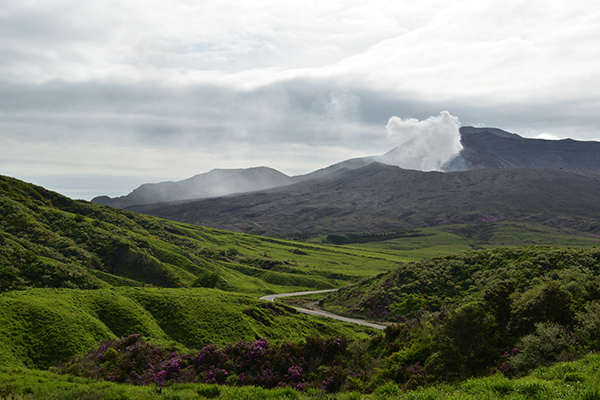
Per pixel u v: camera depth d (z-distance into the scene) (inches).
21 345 2413.9
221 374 1371.8
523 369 956.0
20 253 4399.6
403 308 3863.2
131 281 5231.3
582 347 947.3
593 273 2839.6
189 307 3671.3
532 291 1284.4
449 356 1137.4
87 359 1676.9
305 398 738.2
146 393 781.9
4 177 7864.2
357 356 1459.2
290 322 3846.0
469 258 4222.4
